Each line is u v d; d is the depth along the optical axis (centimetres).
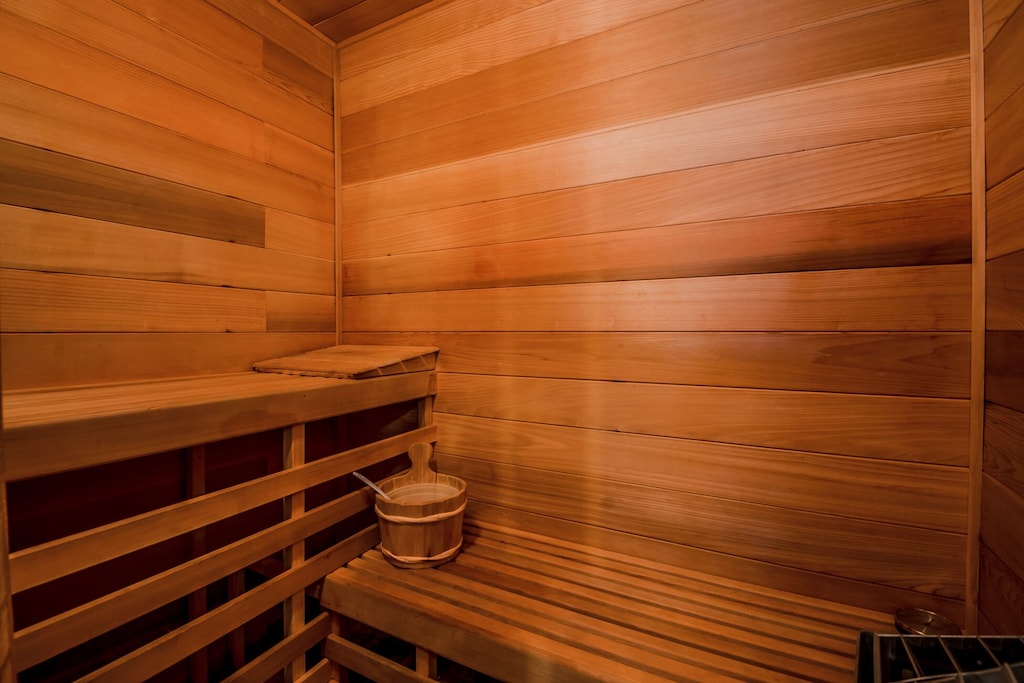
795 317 113
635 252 130
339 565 128
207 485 139
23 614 104
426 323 166
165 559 130
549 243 142
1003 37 88
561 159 140
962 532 100
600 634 100
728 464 120
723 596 113
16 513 101
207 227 141
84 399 96
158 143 129
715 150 120
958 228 98
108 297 119
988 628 93
